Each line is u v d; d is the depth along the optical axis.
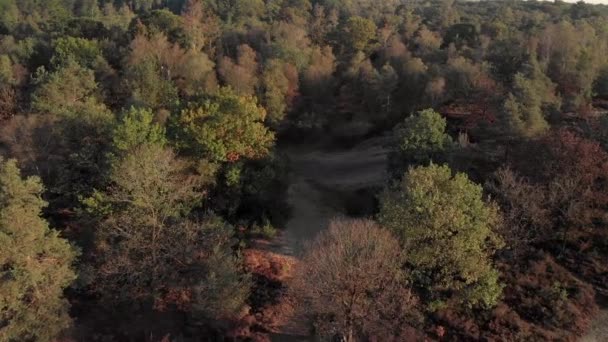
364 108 90.06
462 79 74.56
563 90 74.81
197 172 50.00
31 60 90.88
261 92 80.56
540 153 48.28
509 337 37.53
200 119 51.09
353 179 68.56
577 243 45.59
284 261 49.03
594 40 84.94
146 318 42.09
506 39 89.38
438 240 37.00
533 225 45.88
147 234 41.94
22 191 34.22
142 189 41.81
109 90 77.88
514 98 59.16
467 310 39.84
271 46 92.12
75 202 51.91
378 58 98.50
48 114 55.00
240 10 138.12
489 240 41.19
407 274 37.78
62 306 36.47
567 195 43.97
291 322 41.84
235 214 54.00
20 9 154.25
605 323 38.53
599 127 54.09
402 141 55.28
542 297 40.72
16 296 33.53
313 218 57.84
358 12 151.75
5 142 54.28
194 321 41.22
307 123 87.00
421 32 105.31
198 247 42.59
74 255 37.75
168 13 100.31
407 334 36.69
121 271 40.50
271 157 54.53
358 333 37.31
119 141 44.84
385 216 38.91
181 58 83.06
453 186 38.91
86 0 167.00
